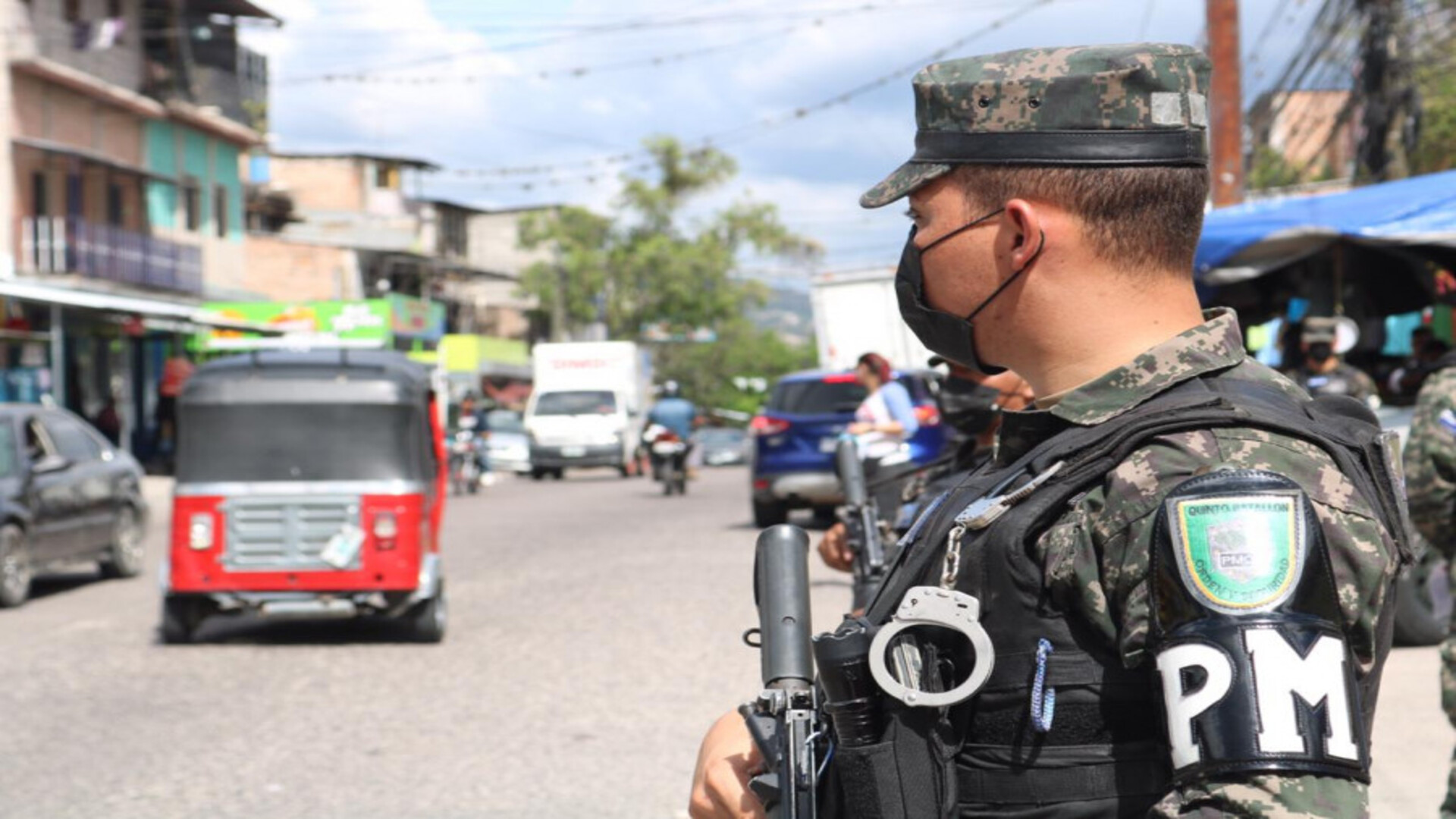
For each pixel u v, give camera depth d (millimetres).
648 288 76562
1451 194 10367
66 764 6637
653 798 5988
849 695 1504
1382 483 1483
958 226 1565
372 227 62156
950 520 1564
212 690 8484
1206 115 1534
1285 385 1518
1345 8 19500
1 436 12859
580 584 13141
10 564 12430
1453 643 3961
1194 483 1343
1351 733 1275
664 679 8578
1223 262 10477
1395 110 19422
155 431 34281
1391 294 11477
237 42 40281
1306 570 1298
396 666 9250
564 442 34188
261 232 57188
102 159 31781
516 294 77938
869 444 11703
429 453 10617
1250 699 1267
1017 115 1521
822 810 1634
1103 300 1517
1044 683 1414
